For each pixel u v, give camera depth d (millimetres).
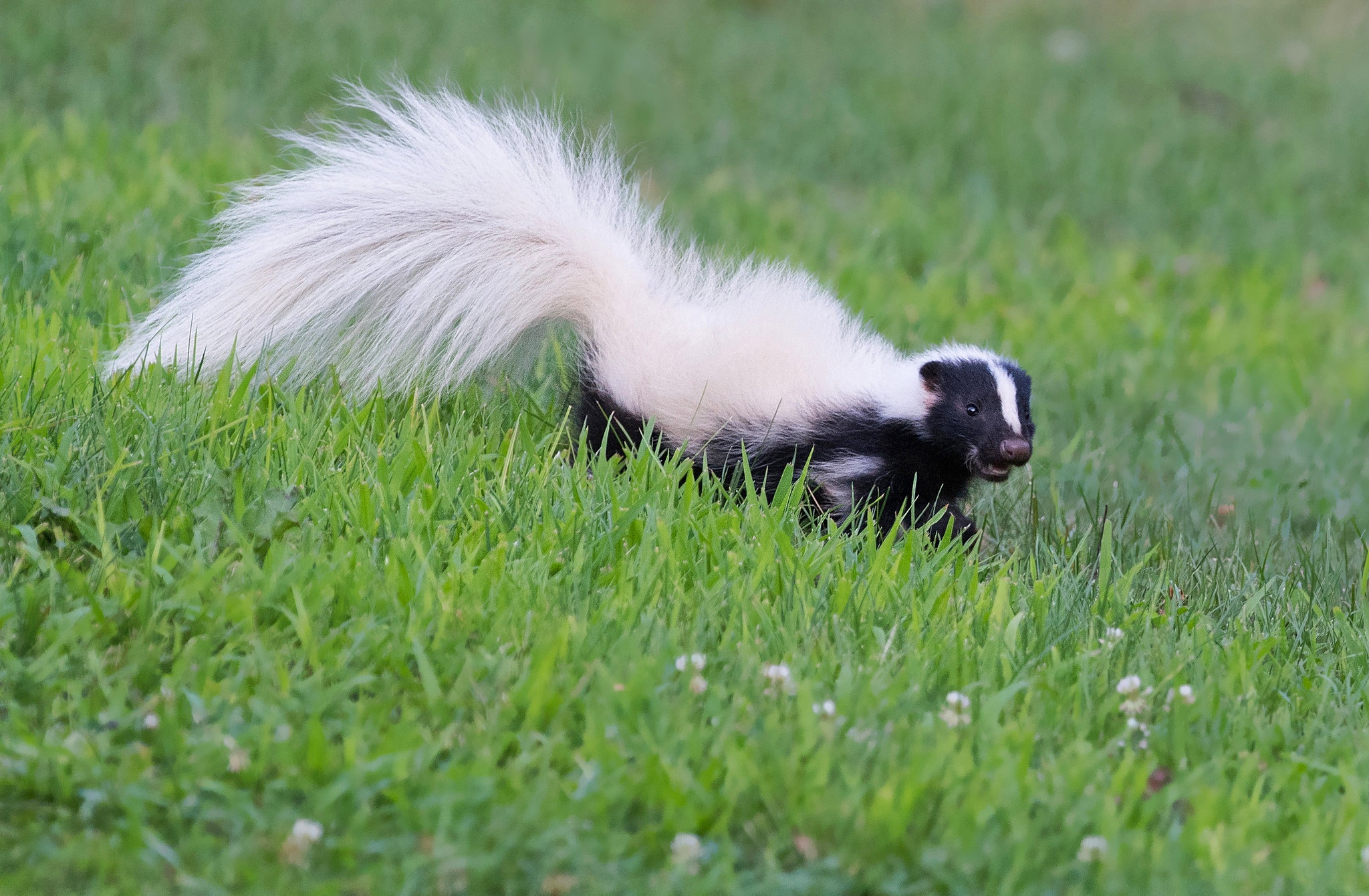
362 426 9336
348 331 10234
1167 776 6723
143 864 5328
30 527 7348
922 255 19391
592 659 6902
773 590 7883
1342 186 27016
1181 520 11609
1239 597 9312
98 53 22938
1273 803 6414
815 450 9898
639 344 10094
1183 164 27000
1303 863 5875
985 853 5777
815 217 20391
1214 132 29547
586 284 10250
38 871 5230
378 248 10117
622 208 10922
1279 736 7070
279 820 5594
